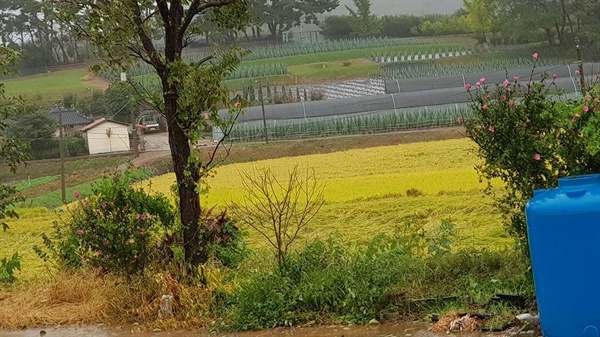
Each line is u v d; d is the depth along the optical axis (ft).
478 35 262.88
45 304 34.01
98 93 206.08
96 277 35.09
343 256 31.12
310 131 156.15
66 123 187.83
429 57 253.03
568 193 21.13
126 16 31.81
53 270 40.22
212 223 34.27
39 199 112.27
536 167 26.84
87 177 142.31
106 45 32.12
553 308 21.15
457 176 71.36
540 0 229.86
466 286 27.68
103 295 32.50
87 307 32.42
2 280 39.99
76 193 35.12
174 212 34.78
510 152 27.12
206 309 29.63
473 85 160.35
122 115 201.57
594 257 20.62
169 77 31.35
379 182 73.82
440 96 156.56
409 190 64.03
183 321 29.43
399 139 143.33
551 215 20.90
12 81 244.83
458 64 229.04
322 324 27.43
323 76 226.99
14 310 33.37
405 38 291.38
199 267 30.81
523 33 231.71
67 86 228.63
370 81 207.82
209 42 210.18
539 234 21.21
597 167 25.98
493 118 27.43
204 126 31.89
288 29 278.67
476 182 65.72
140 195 34.32
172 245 33.55
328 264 30.42
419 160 100.53
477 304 26.16
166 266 33.09
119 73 46.93
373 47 267.59
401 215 52.42
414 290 27.81
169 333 28.71
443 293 27.50
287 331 27.20
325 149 143.23
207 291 30.17
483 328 24.26
